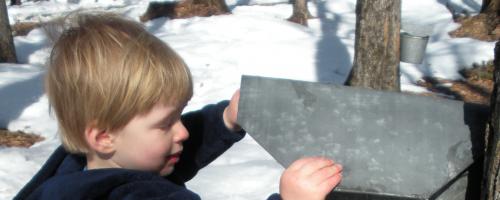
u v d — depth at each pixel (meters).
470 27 12.51
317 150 1.31
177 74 1.29
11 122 7.19
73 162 1.47
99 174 1.29
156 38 1.34
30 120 7.29
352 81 8.33
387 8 7.96
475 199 1.47
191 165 1.70
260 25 12.22
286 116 1.36
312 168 1.19
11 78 8.57
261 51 10.61
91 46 1.27
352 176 1.27
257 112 1.37
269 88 1.41
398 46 8.12
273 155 1.31
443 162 1.30
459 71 9.97
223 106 1.70
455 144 1.33
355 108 1.37
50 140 6.65
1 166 5.45
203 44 11.01
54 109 1.32
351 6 16.31
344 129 1.33
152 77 1.25
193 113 1.73
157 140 1.30
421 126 1.35
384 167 1.28
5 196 4.88
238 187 4.94
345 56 10.65
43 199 1.34
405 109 1.37
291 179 1.18
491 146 1.38
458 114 1.39
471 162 1.32
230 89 8.79
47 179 1.50
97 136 1.29
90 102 1.25
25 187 1.51
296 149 1.31
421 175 1.28
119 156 1.32
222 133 1.68
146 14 14.27
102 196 1.29
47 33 1.38
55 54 1.31
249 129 1.35
